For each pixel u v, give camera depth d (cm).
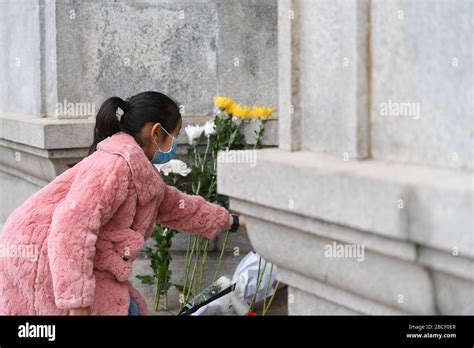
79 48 566
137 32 568
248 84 560
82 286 300
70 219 303
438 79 213
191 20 565
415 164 219
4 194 700
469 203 180
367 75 232
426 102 216
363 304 233
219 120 498
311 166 228
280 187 239
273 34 549
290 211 237
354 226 212
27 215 330
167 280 485
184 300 485
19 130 577
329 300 246
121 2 567
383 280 217
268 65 552
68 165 547
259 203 250
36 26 611
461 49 207
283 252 254
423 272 203
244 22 557
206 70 567
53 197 334
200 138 540
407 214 196
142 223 335
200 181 494
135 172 322
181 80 570
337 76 238
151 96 354
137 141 352
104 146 329
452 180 194
